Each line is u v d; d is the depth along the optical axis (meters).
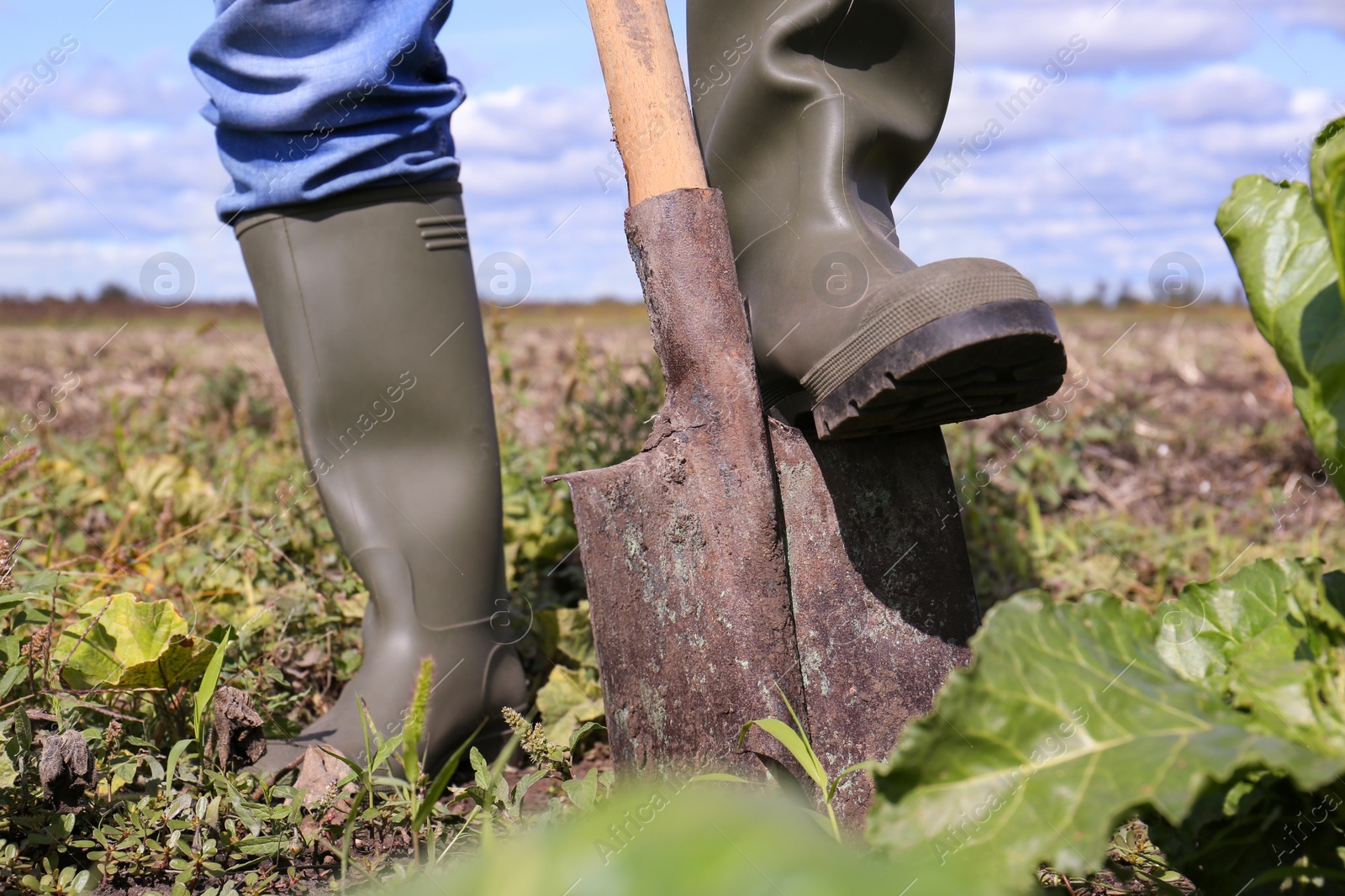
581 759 1.83
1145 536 2.78
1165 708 0.89
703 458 1.48
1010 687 0.89
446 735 1.72
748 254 1.65
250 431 3.81
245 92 1.65
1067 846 0.80
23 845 1.26
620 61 1.53
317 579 2.22
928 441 1.61
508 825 1.33
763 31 1.62
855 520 1.55
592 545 1.46
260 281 1.73
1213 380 4.80
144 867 1.30
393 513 1.73
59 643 1.54
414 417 1.73
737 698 1.40
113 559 2.27
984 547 2.69
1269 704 0.92
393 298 1.69
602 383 3.20
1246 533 2.90
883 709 1.49
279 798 1.47
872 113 1.60
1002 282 1.32
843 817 1.42
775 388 1.61
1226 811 1.00
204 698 1.43
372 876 1.21
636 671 1.46
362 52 1.62
